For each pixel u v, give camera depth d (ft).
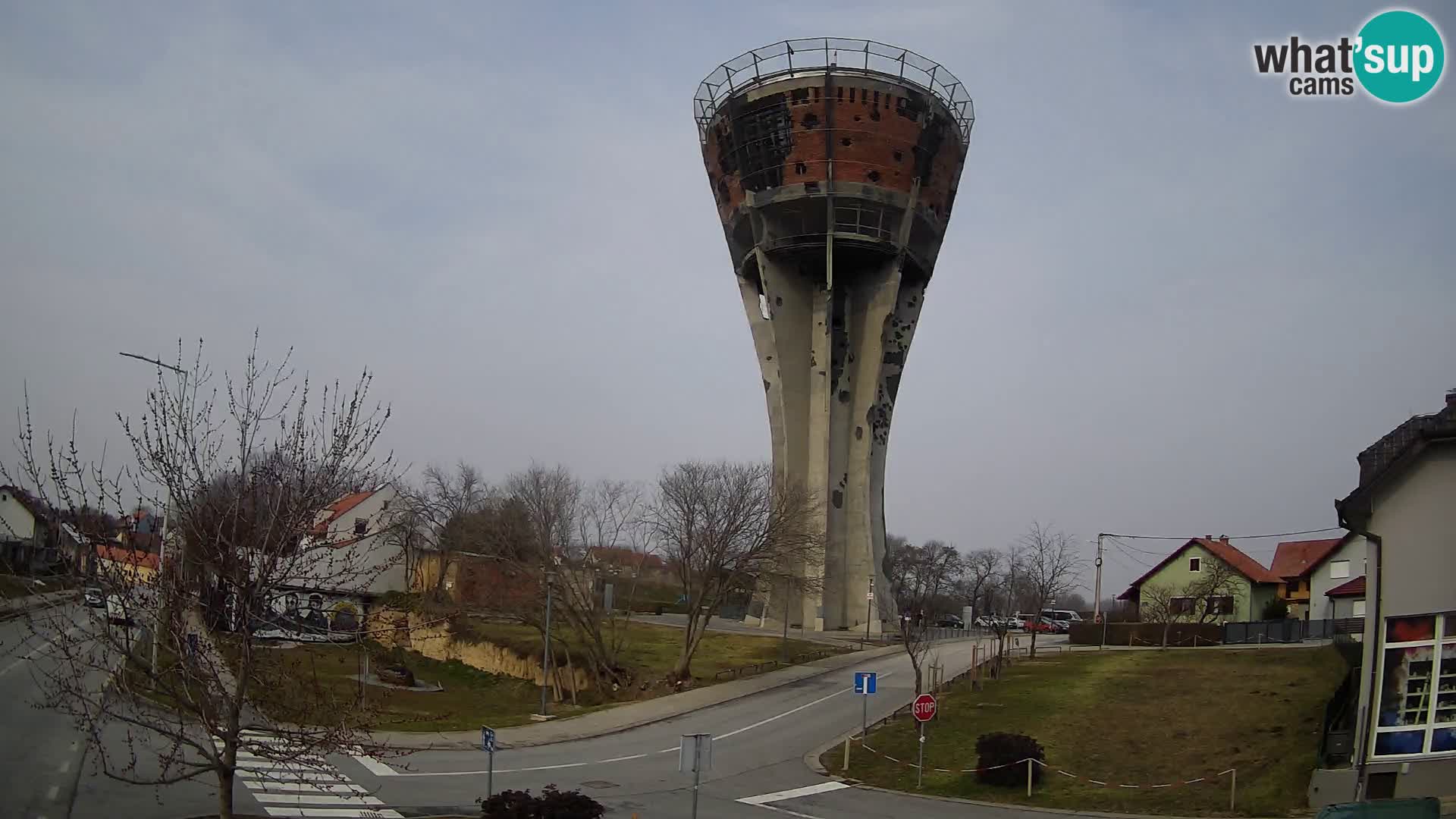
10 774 67.56
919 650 183.21
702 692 137.39
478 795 72.08
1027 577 357.82
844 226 213.05
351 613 62.39
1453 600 63.57
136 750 77.56
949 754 94.73
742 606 273.95
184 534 46.03
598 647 151.84
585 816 53.88
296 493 46.14
